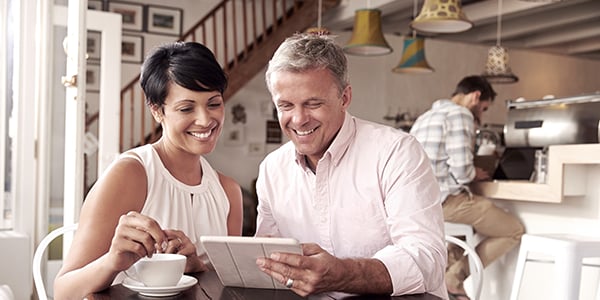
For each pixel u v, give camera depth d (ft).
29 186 12.01
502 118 30.83
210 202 6.19
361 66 28.45
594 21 27.66
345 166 6.04
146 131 26.55
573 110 11.17
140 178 5.70
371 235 6.03
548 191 10.79
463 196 12.23
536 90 31.60
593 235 10.59
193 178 6.15
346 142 6.01
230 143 27.37
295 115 5.49
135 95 26.32
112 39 15.80
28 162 11.99
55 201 14.14
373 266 4.82
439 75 29.40
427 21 14.89
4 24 11.76
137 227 4.61
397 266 4.93
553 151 10.69
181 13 27.07
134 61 26.35
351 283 4.65
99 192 5.46
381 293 4.88
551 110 11.60
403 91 28.91
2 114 11.79
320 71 5.41
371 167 5.94
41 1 12.00
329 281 4.49
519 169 12.33
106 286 4.86
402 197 5.63
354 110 28.30
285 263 4.37
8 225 11.94
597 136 10.78
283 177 6.40
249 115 27.66
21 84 11.90
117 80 15.83
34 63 11.98
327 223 6.17
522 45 30.55
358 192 5.99
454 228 12.49
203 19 25.91
